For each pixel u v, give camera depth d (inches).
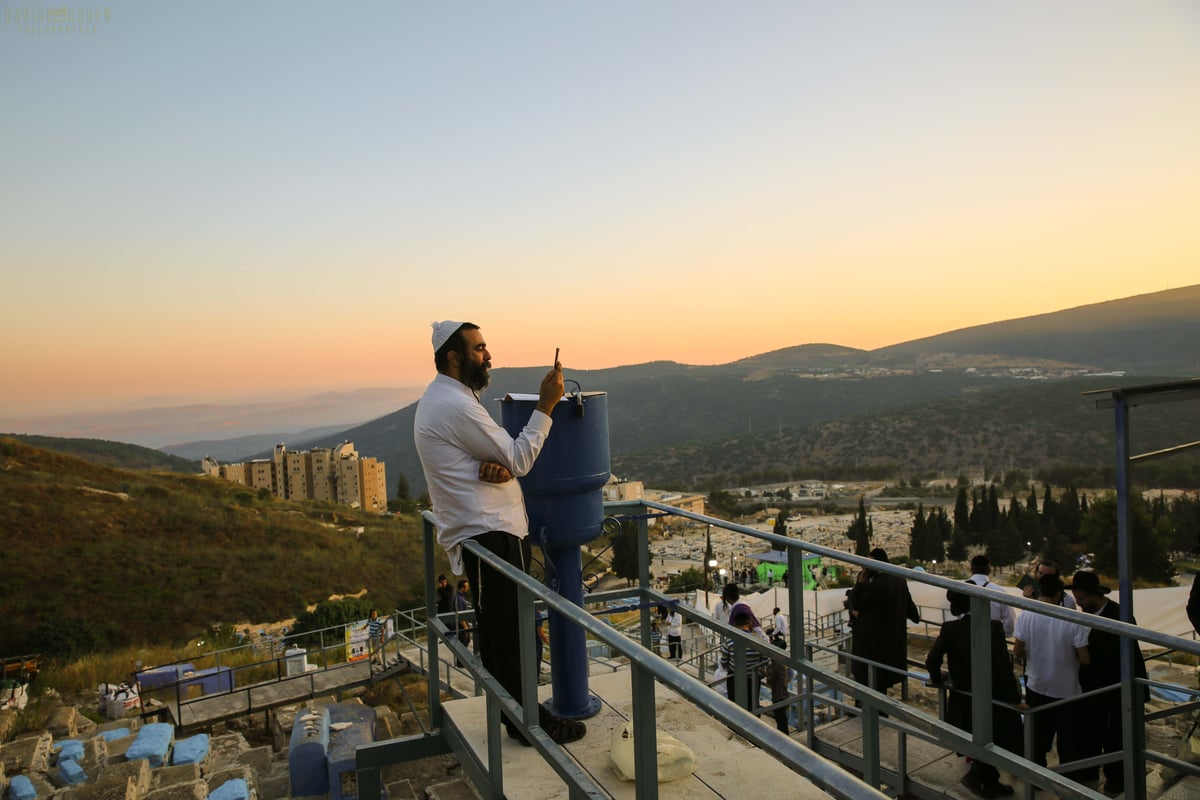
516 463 117.3
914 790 200.2
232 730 505.7
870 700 126.9
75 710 440.1
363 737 369.4
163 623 1386.6
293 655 569.9
